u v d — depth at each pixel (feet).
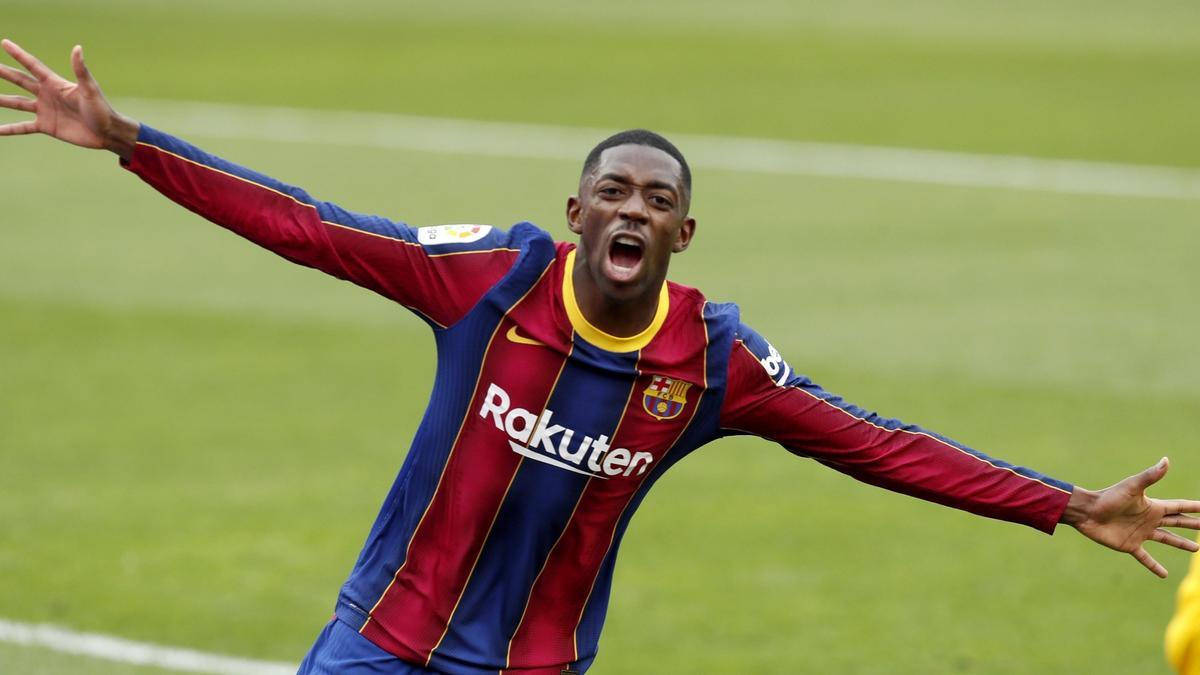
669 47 381.81
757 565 98.07
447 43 386.11
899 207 214.90
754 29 427.33
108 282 168.96
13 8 425.28
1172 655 43.93
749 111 296.30
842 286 171.12
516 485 50.93
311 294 165.68
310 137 266.16
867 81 333.42
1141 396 132.77
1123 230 200.23
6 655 81.41
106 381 134.72
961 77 339.98
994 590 94.68
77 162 231.09
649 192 48.78
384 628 52.16
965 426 124.57
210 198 49.96
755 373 51.70
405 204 217.77
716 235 196.34
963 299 165.58
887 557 99.71
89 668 80.38
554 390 50.34
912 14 479.41
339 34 402.11
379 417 126.11
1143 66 361.30
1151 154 255.09
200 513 104.83
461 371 50.80
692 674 82.02
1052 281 173.27
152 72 333.42
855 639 86.99
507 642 52.49
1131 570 98.32
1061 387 135.13
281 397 130.82
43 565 95.14
